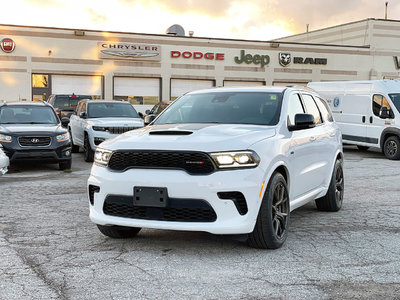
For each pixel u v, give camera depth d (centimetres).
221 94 594
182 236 530
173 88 3231
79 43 2992
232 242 505
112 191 459
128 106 1493
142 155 450
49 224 593
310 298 350
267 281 387
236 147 440
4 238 526
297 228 576
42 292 364
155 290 367
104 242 509
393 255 461
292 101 579
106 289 370
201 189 426
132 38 3097
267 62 3384
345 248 485
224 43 3288
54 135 1125
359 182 981
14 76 2891
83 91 3041
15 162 1098
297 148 532
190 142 443
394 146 1443
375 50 3662
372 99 1535
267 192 459
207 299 349
